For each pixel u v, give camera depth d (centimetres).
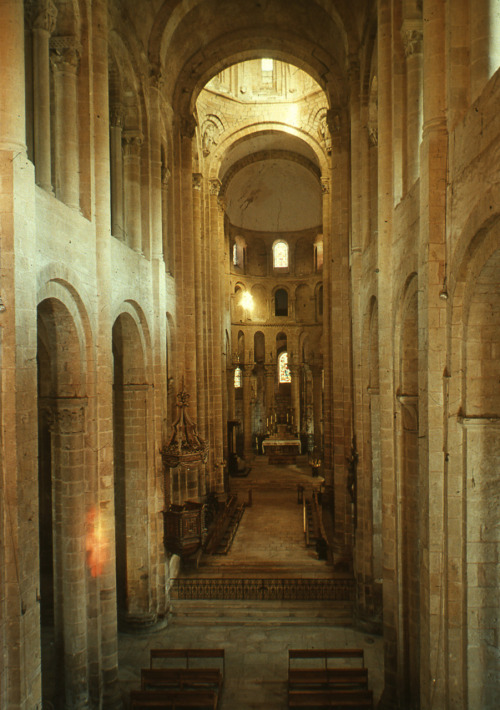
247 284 4378
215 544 2389
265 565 2197
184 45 2267
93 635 1311
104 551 1365
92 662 1308
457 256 858
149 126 1895
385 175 1339
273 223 4400
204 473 2662
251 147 3416
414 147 1212
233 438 3953
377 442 1734
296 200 4266
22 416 913
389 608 1309
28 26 1177
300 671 1391
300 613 1864
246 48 2353
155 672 1414
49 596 1836
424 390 972
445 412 913
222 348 3478
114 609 1371
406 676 1238
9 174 905
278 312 4572
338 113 2269
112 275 1484
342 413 2269
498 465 874
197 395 2700
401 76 1279
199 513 1864
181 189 2417
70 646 1260
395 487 1274
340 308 2277
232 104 3103
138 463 1809
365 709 1294
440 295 921
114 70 1655
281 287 4472
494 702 870
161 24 1928
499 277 793
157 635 1766
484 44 839
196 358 2741
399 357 1245
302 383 4597
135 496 1806
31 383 945
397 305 1238
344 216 2273
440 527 931
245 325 4341
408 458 1249
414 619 1223
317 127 3047
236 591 1964
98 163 1379
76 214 1244
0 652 870
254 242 4450
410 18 1210
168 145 2252
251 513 2945
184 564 2158
